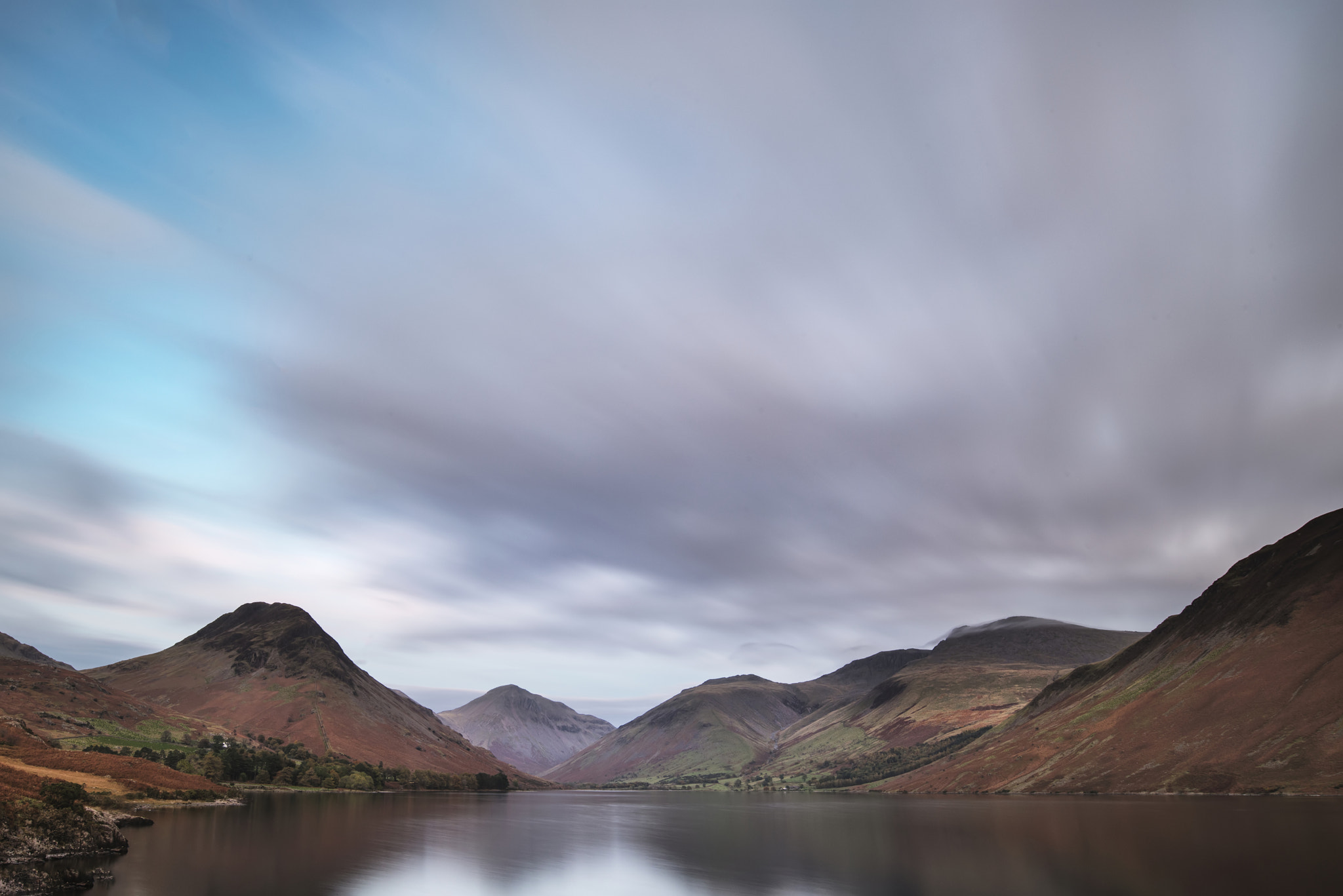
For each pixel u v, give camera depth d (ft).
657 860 321.32
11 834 227.61
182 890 202.18
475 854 324.60
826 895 234.17
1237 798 529.04
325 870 255.50
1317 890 206.18
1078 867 267.18
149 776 504.02
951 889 236.43
